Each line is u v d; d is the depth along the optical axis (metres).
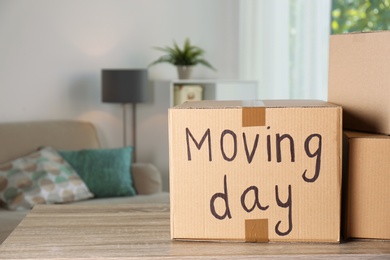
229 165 1.20
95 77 5.11
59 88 5.02
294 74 5.04
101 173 4.36
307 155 1.20
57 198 4.12
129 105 5.18
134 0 5.17
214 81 4.92
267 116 1.19
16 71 4.92
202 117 1.20
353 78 1.33
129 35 5.17
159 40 5.26
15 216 3.84
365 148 1.20
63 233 1.28
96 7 5.08
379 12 4.62
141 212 1.46
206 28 5.36
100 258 1.13
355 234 1.22
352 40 1.33
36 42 4.96
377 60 1.27
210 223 1.22
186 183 1.21
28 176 4.16
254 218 1.21
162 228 1.32
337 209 1.20
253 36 5.25
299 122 1.19
